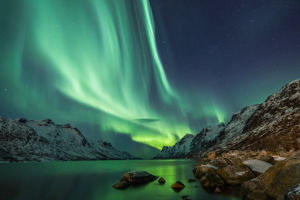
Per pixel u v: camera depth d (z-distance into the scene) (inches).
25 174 1585.9
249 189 576.1
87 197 663.1
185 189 756.6
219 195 626.2
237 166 809.5
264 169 777.6
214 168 999.6
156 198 623.2
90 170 2111.2
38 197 673.6
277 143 3179.1
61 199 638.5
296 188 376.5
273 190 494.3
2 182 1071.6
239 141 5664.4
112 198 637.9
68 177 1362.0
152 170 1952.5
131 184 911.7
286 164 517.0
